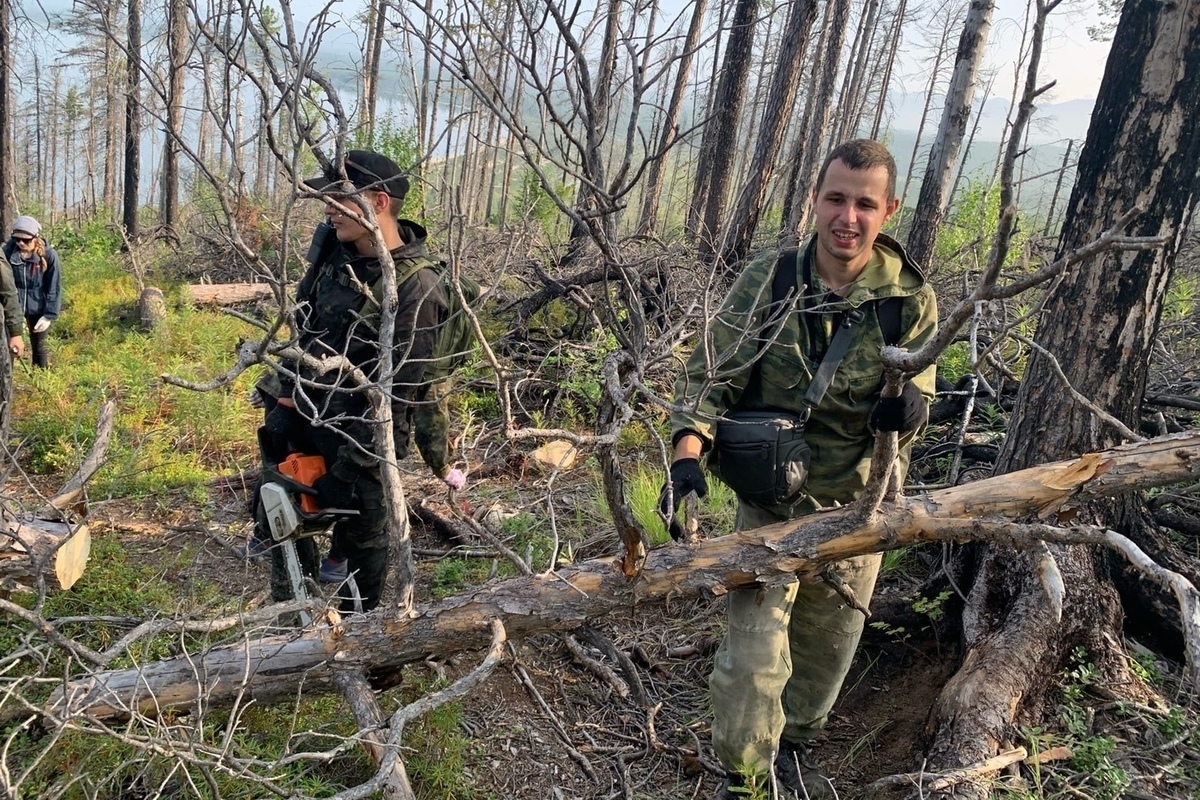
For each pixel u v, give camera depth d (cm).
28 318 696
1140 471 232
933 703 296
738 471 232
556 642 346
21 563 294
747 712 241
